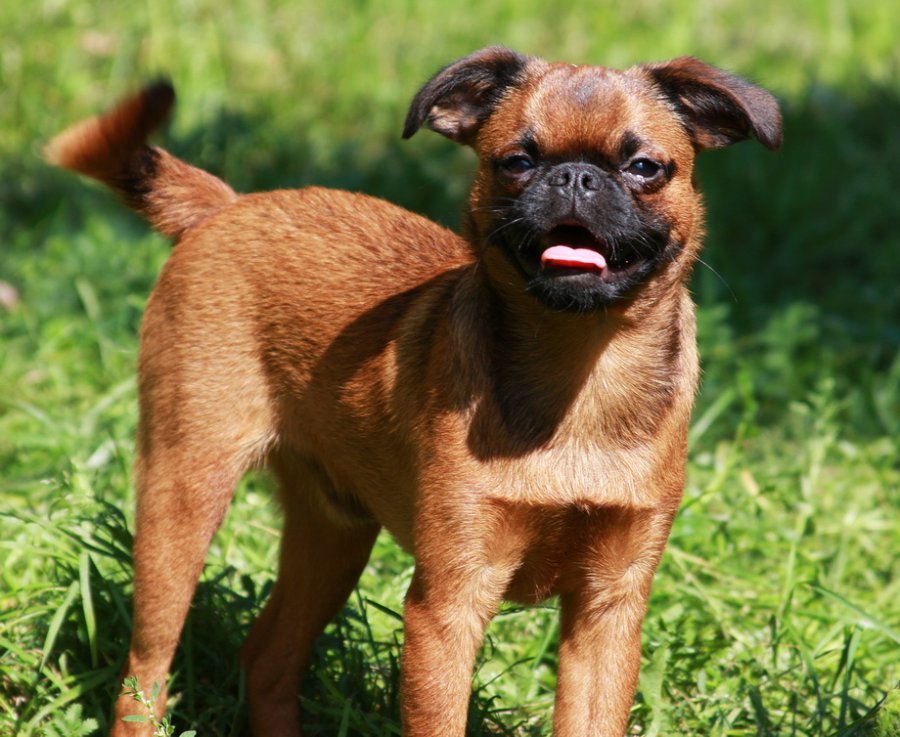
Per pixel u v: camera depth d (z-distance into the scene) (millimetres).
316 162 18984
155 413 9758
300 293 9609
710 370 14469
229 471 9703
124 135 9945
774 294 16734
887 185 18719
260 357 9742
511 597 9219
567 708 8867
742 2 24734
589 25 23125
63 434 12305
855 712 9625
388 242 9781
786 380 14555
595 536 8703
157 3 21438
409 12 23125
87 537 10367
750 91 8773
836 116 20484
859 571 11773
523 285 8453
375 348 9266
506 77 9141
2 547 10406
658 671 9555
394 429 9055
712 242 17125
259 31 21875
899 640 9938
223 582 11062
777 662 10492
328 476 9891
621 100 8461
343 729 9219
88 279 15250
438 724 8555
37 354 13992
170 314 9820
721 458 12859
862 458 13203
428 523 8633
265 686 10031
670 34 22750
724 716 9695
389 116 20406
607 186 8195
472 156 19266
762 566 11766
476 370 8609
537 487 8547
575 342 8477
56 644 10000
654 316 8664
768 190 18172
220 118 19047
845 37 23328
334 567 10117
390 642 10367
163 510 9609
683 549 11523
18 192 18156
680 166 8609
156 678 9500
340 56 21750
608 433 8656
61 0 21656
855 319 16031
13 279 15680
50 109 19844
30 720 9312
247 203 10055
